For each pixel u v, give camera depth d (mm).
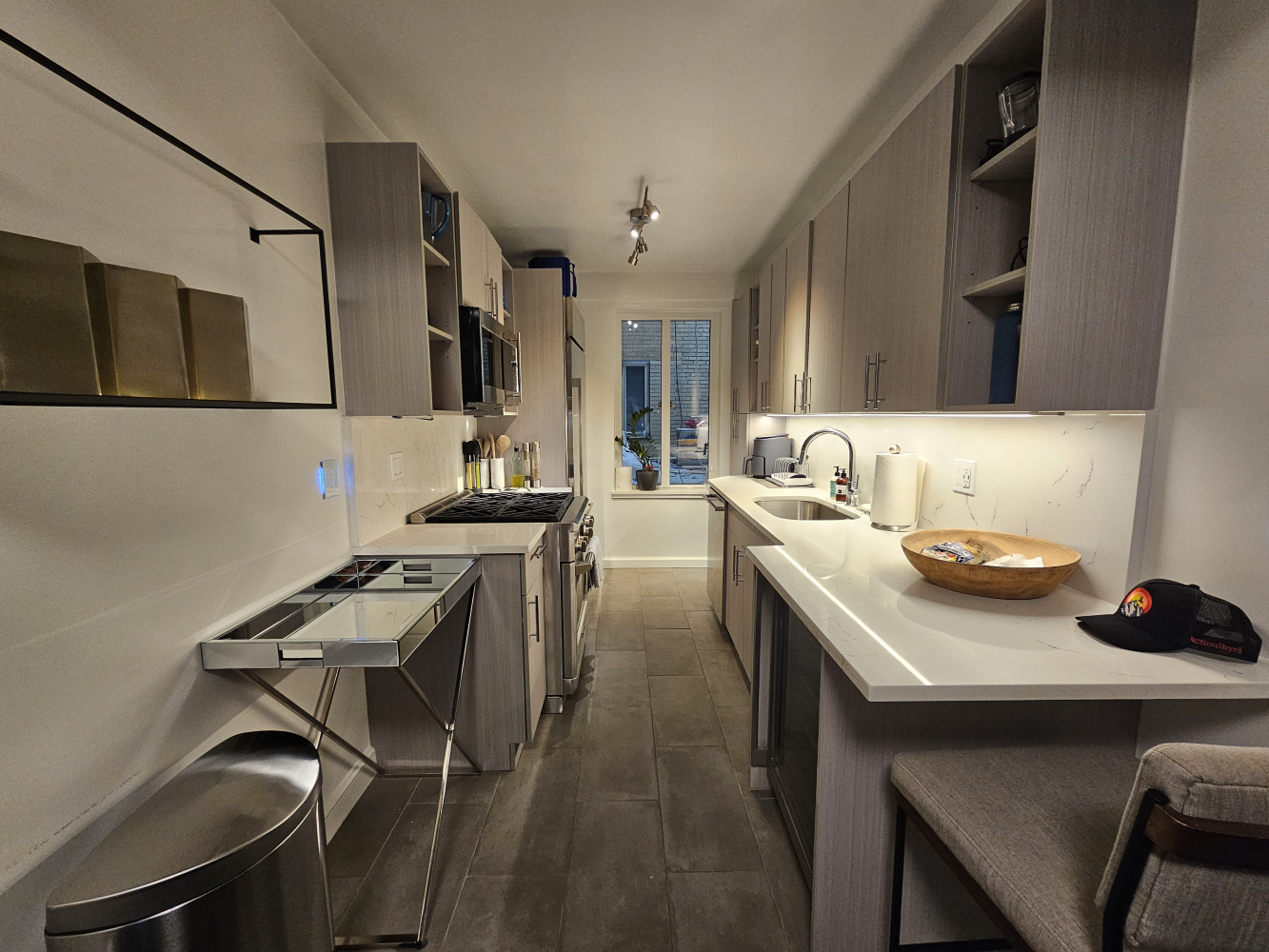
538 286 3270
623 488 4598
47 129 867
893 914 1246
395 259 1729
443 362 2035
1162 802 637
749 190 2643
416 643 1271
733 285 4266
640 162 2344
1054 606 1310
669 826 1739
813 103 1900
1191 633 1037
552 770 2025
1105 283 1146
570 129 2070
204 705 1199
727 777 1984
